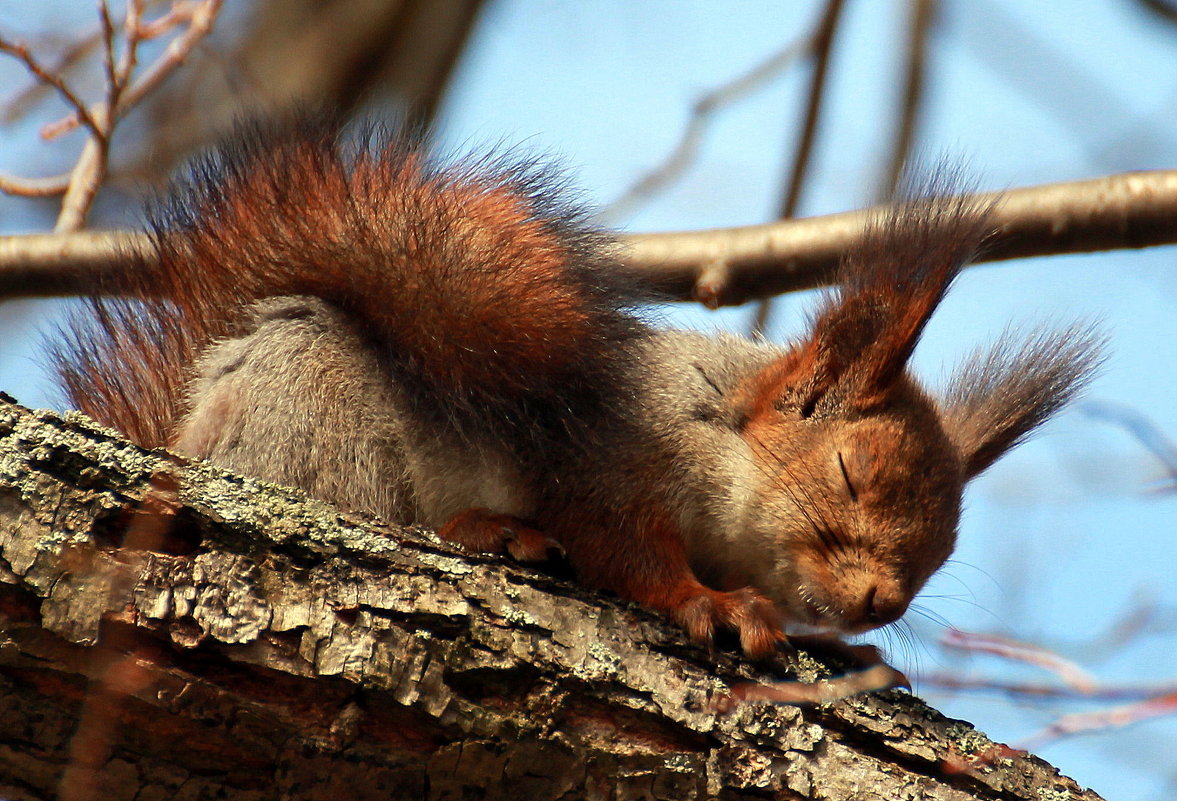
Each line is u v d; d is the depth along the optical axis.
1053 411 11.56
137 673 6.59
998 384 11.84
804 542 10.09
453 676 7.21
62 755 6.67
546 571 9.41
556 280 10.34
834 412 10.37
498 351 10.21
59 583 6.61
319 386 10.09
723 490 10.30
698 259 12.56
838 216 12.43
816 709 7.68
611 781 7.30
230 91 17.55
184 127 17.52
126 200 16.33
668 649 7.84
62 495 6.78
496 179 10.98
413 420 10.28
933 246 10.28
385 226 10.56
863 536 9.94
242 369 10.05
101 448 6.99
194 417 10.05
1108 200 11.52
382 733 7.06
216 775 6.92
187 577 6.84
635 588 9.73
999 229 11.36
